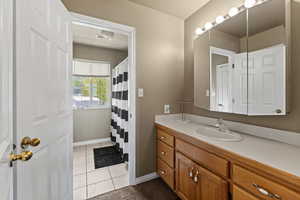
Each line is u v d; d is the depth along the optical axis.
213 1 1.68
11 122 0.58
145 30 1.85
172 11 1.95
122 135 2.54
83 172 2.10
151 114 1.92
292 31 1.04
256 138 1.19
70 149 1.34
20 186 0.72
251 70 1.28
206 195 1.12
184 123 1.83
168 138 1.65
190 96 2.06
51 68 0.99
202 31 1.79
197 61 1.89
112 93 3.42
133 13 1.76
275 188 0.70
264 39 1.18
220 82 1.58
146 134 1.89
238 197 0.88
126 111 2.31
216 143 1.05
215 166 1.04
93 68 3.39
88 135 3.34
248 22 1.29
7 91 0.54
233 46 1.43
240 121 1.41
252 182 0.80
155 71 1.94
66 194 1.26
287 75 1.05
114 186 1.78
